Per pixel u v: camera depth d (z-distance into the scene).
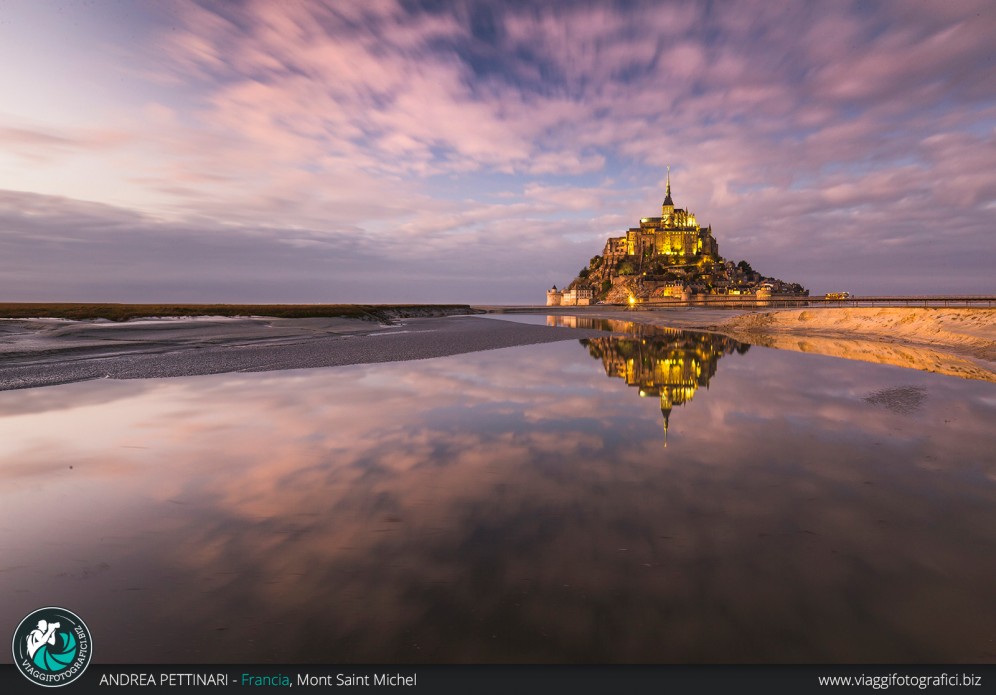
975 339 24.69
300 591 4.02
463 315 105.50
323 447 8.23
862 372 17.02
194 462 7.39
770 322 46.66
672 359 21.41
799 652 3.32
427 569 4.37
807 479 6.69
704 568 4.38
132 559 4.52
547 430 9.45
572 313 117.88
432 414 10.74
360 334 36.69
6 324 24.38
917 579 4.17
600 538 4.97
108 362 18.20
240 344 26.34
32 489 6.27
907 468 7.13
